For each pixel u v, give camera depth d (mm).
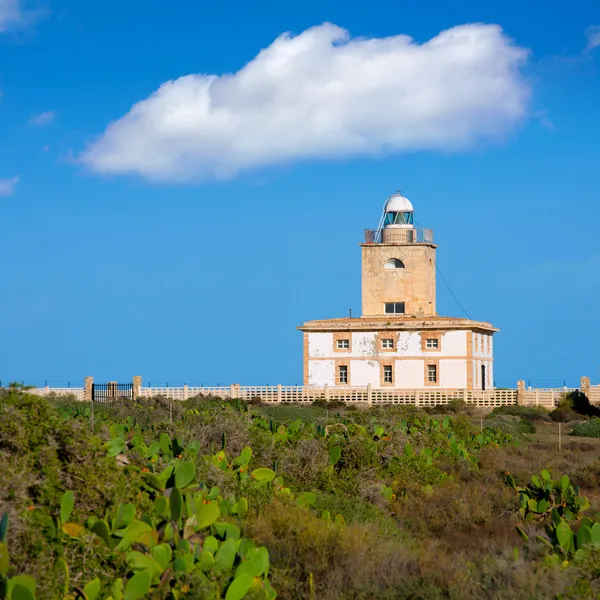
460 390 89875
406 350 92500
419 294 99312
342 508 24531
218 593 15773
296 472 28203
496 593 16734
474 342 93188
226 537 17969
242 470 24828
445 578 17797
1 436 16422
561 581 16828
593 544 18641
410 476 30078
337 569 17688
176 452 23703
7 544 14688
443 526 24969
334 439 31031
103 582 15328
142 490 18812
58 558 15086
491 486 30422
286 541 18844
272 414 68375
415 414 48312
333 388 91062
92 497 16906
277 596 17031
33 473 16516
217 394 88625
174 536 16891
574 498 26266
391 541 19781
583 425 63031
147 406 56500
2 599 13656
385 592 16984
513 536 23281
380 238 101938
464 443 41281
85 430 18094
